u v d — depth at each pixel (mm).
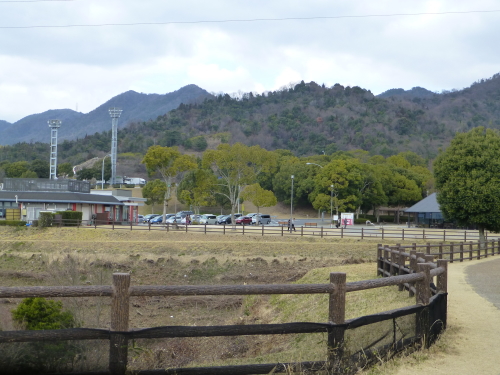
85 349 5035
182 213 74438
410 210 67188
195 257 36094
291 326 5613
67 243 39875
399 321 6820
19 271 32219
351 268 21953
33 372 4918
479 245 26219
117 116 115000
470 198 32625
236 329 5438
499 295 12406
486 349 7141
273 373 5688
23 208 54562
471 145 33156
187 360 8609
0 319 9023
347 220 58094
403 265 13453
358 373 5926
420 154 177625
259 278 31516
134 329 5191
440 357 6754
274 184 100250
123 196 69625
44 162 126438
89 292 4969
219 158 60594
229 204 83875
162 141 194500
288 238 40906
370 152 178625
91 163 172250
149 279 32312
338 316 5781
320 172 83188
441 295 8234
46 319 9664
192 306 19047
